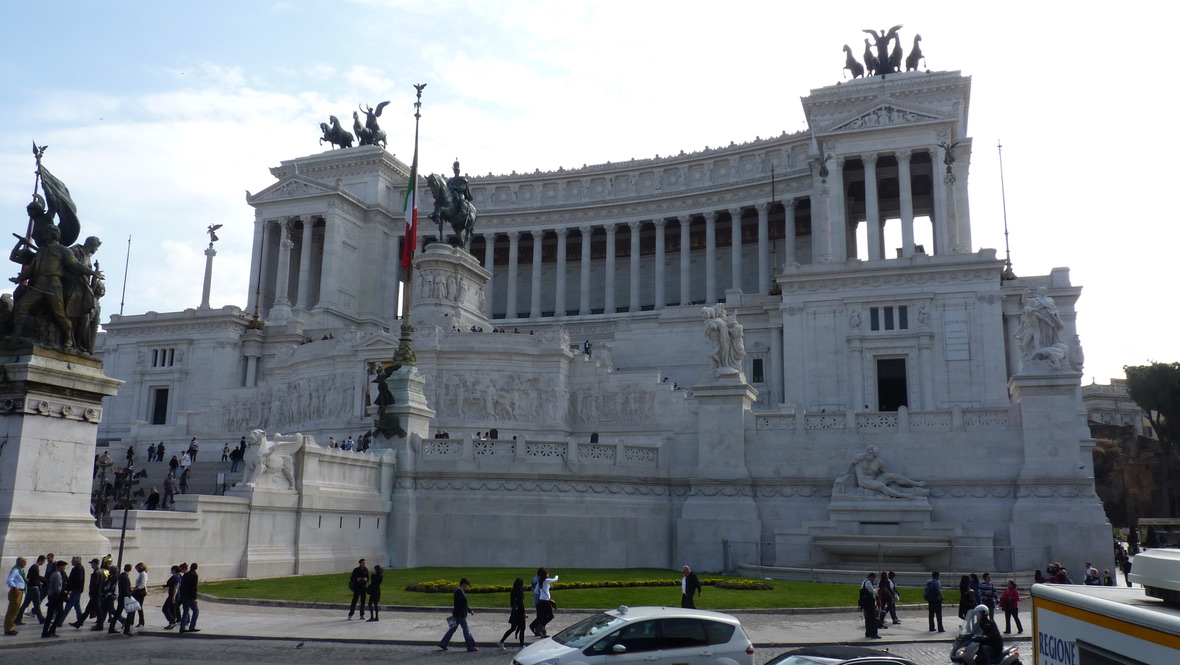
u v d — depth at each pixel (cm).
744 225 11381
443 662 2109
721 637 1662
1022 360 4375
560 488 4406
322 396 6900
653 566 4475
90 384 2562
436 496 4372
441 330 6681
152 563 3222
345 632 2473
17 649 2122
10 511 2362
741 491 4509
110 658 2044
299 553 3803
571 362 6788
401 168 12112
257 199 11444
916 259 7400
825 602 3216
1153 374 9950
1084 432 4584
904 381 7375
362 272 11544
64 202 2602
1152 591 935
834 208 9112
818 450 4525
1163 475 9881
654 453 4656
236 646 2275
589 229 11381
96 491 4878
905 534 4225
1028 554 4075
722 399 4625
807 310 7562
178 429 7512
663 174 11262
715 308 4834
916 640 2569
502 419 6512
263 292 11294
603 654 1600
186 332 9144
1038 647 1068
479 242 12356
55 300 2525
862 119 9188
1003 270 7938
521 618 2345
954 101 9475
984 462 4331
